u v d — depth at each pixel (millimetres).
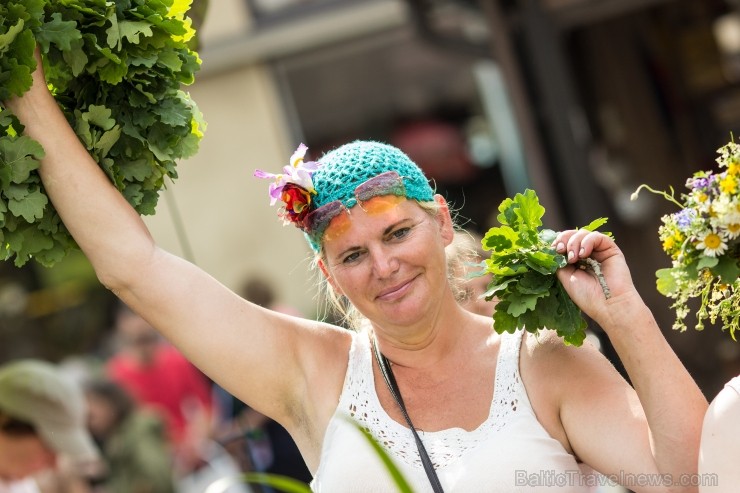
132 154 5996
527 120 13148
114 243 5891
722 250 5469
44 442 10367
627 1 13180
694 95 16125
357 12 15469
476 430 5797
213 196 15844
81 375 13961
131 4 5852
